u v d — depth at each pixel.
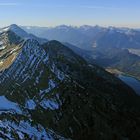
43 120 111.81
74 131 115.06
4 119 102.56
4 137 93.00
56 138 105.88
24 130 101.38
